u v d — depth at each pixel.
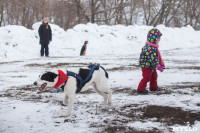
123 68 12.23
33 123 4.65
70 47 23.86
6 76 10.48
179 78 8.95
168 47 26.78
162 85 7.93
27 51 20.45
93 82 5.76
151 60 6.71
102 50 24.78
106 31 27.33
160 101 5.90
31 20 46.34
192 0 49.97
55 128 4.37
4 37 21.61
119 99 6.40
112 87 8.03
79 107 5.77
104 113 5.26
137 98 6.38
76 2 40.16
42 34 18.98
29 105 5.96
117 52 24.67
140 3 45.28
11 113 5.32
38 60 16.39
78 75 5.19
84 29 26.48
